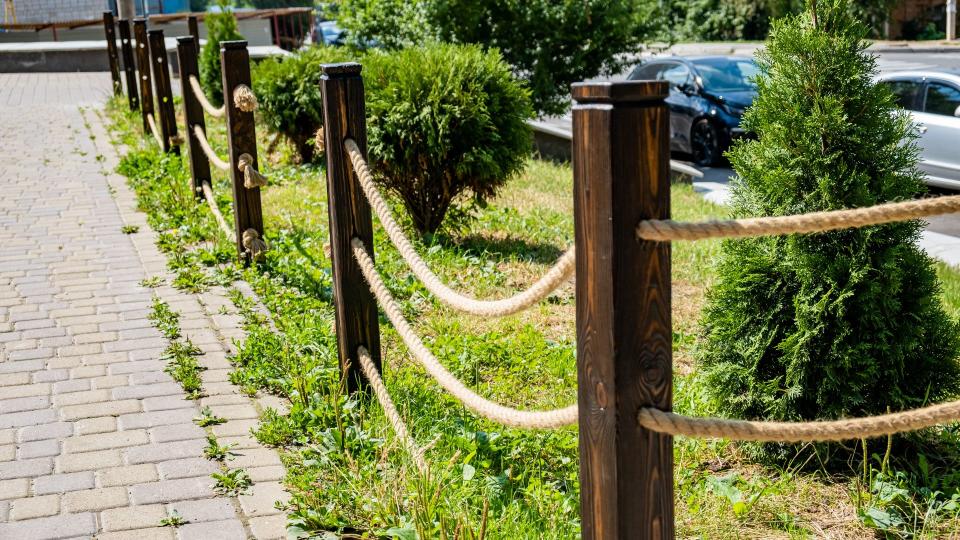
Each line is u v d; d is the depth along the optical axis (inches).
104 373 203.2
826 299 162.6
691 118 583.2
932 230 410.9
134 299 250.8
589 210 98.5
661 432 99.6
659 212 97.5
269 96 440.5
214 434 174.7
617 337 98.3
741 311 171.9
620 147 95.3
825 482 167.8
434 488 147.1
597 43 526.3
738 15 1571.1
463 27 523.2
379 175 312.0
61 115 559.2
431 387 199.2
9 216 333.7
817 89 166.6
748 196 174.9
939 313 168.9
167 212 330.6
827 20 167.3
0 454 167.5
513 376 211.9
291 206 359.6
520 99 315.3
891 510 156.3
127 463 163.9
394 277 273.0
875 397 167.9
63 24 1136.8
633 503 101.7
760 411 175.3
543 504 154.6
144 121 484.1
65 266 278.7
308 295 253.0
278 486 156.7
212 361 209.3
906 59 1115.3
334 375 192.1
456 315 251.8
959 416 94.1
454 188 314.7
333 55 457.1
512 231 345.7
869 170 166.4
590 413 102.9
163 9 1316.4
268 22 1191.6
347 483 155.2
